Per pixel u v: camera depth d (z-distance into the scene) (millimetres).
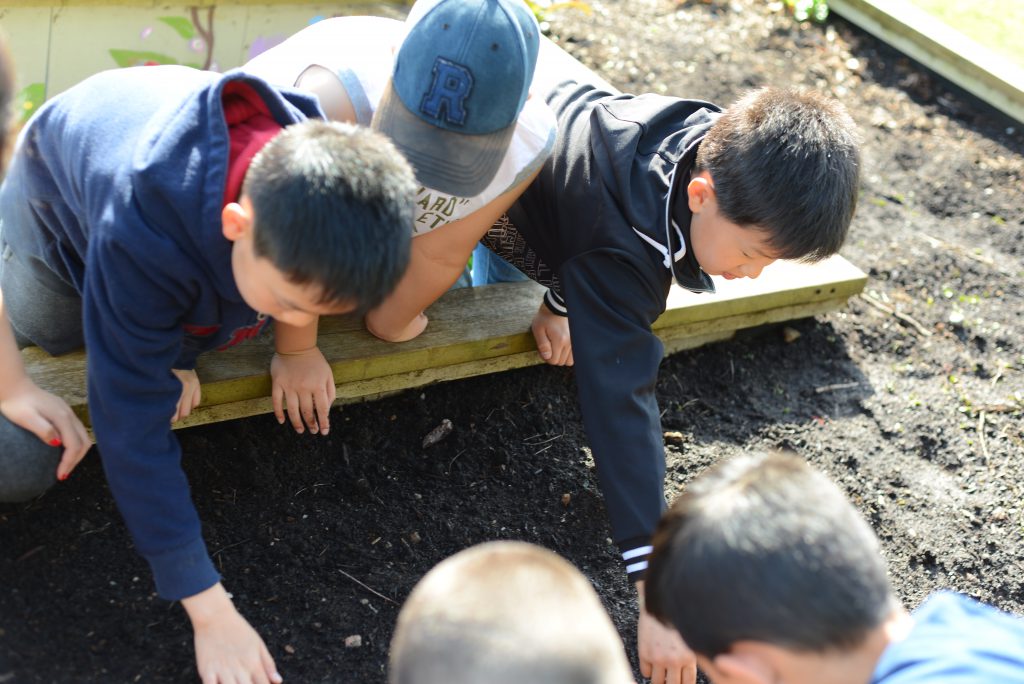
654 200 2170
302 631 2107
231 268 1688
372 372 2430
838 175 2035
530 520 2514
